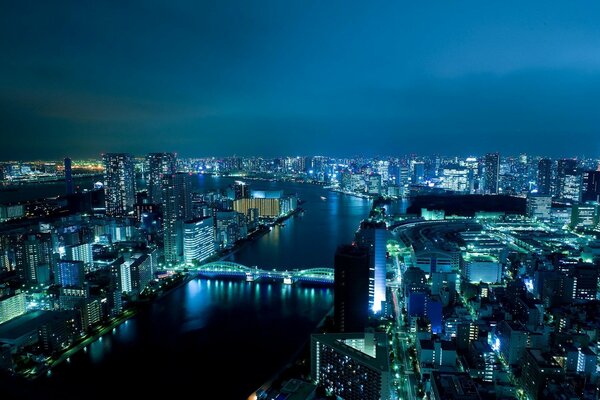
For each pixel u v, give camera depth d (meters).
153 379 172.00
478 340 173.12
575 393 137.25
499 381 155.50
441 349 164.50
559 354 160.50
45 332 189.88
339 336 162.38
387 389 137.62
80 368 181.75
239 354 191.25
